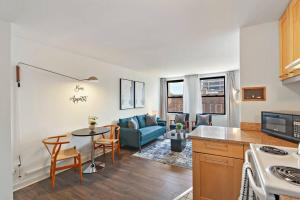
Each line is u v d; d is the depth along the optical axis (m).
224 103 5.85
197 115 5.80
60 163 3.05
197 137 1.90
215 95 6.02
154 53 3.39
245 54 2.19
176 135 4.27
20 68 2.53
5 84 1.90
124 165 3.29
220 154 1.79
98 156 3.82
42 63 2.81
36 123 2.73
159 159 3.59
